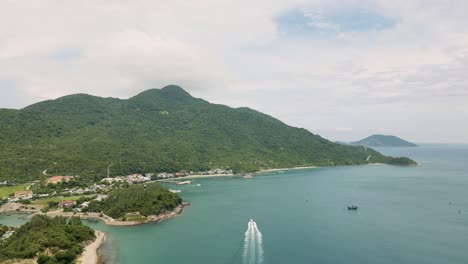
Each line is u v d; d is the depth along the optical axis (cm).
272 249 17088
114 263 15425
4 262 14500
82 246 17438
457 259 15800
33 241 16125
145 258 16038
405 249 17050
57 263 14725
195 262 15512
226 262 15462
